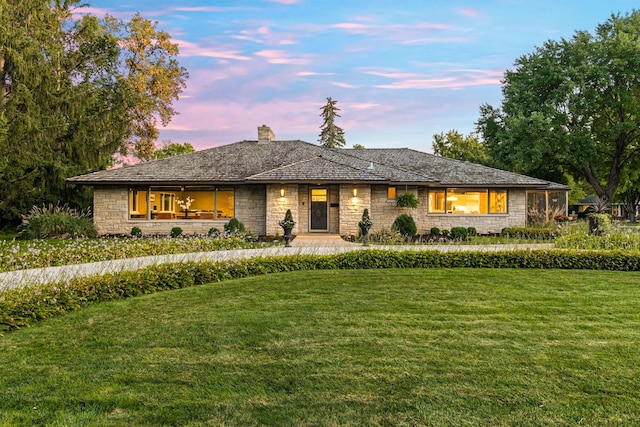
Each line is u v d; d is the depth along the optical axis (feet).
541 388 10.75
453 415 9.40
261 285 24.80
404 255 32.65
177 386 10.91
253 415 9.41
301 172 56.49
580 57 83.97
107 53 82.89
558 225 61.31
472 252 33.17
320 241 50.24
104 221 60.49
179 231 58.59
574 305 19.62
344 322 16.78
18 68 62.44
